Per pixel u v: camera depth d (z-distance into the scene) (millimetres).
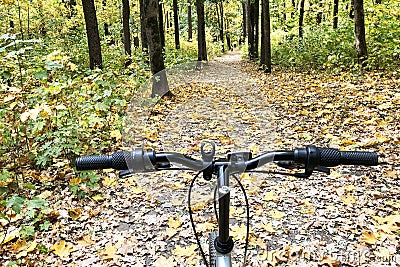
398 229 3346
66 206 4094
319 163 1409
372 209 3748
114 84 6781
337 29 15781
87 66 11742
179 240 3465
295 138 5828
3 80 5492
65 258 3252
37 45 12828
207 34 39875
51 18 17312
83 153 4820
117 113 6199
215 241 1571
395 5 12633
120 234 3598
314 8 24797
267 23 14953
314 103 7781
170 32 33781
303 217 3707
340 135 5859
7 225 3660
